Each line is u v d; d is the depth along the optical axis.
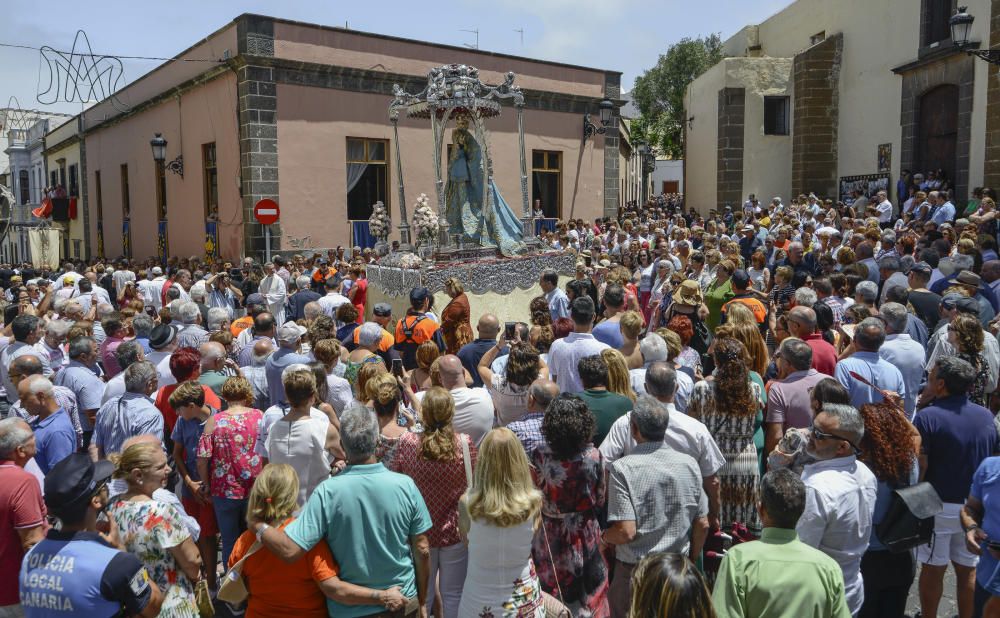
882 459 3.64
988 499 3.62
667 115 40.47
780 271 8.54
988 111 15.50
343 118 17.12
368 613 3.38
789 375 4.90
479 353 6.45
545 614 3.43
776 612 2.70
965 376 4.21
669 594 2.19
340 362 6.53
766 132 23.06
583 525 3.83
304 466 4.54
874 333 5.03
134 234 22.97
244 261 14.55
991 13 15.35
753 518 4.42
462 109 11.78
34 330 7.05
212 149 17.91
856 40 20.83
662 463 3.67
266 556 3.37
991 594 3.62
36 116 36.38
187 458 5.05
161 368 6.39
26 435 3.72
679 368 5.72
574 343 5.70
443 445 4.02
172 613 3.52
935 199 15.06
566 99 21.16
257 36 15.73
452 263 10.93
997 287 7.57
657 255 11.27
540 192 21.05
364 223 17.52
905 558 3.67
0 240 40.75
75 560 2.90
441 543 4.05
